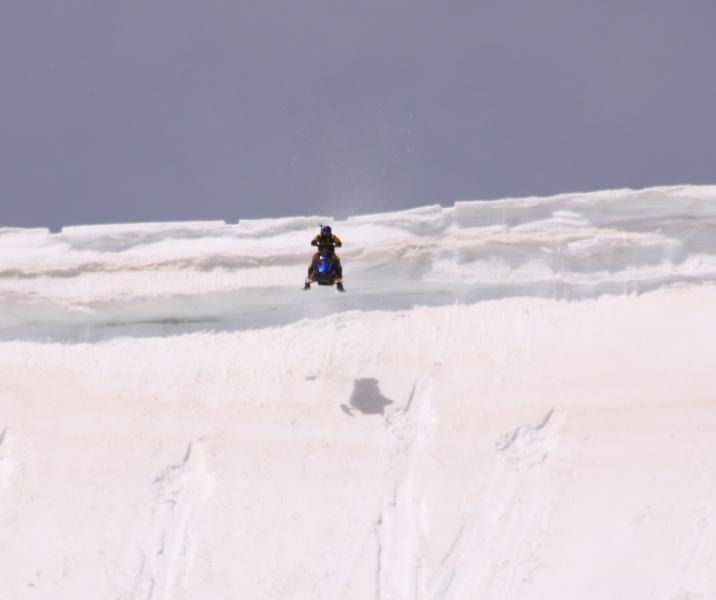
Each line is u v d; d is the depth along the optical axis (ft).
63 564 226.17
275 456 240.32
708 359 242.99
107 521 233.14
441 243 260.42
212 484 237.04
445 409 242.78
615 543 214.69
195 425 247.70
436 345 255.09
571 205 260.83
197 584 220.64
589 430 233.76
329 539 225.76
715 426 229.66
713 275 259.80
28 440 248.11
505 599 211.20
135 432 247.70
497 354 251.39
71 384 258.98
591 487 224.53
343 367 254.27
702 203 256.93
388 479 233.55
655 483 222.48
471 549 220.02
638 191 258.16
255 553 224.74
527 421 237.45
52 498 237.66
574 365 246.68
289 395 250.98
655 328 251.39
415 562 219.82
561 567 213.46
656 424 232.53
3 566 225.97
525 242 260.01
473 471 231.30
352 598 215.51
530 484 227.40
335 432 242.99
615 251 260.83
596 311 257.75
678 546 212.02
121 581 222.69
